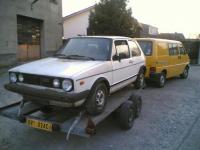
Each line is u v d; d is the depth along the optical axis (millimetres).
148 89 10070
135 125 5883
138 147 4762
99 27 23359
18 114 4824
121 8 23328
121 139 5094
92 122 4047
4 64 14953
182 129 5723
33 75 4641
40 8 18406
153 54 9672
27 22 17594
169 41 11156
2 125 5559
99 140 5016
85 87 4547
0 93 8102
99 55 5527
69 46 5977
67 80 4316
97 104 4883
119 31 23156
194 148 4766
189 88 10531
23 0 16438
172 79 12945
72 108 4832
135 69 6898
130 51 6742
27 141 4863
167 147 4789
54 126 4328
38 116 5023
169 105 7738
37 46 19016
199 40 23734
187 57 13141
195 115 6789
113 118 5887
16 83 4910
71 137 5086
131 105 5547
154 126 5859
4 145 4672
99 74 4973
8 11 15109
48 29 19703
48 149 4574
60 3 21328
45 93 4398
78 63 5039
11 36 15461
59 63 5066
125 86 6660
